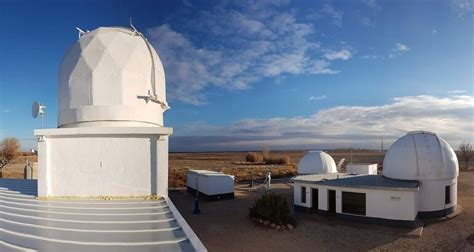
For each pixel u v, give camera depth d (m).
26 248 5.54
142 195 10.26
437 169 18.19
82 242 5.82
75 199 10.07
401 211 15.82
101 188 10.27
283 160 63.06
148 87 12.37
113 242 5.84
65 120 11.77
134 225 6.98
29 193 11.55
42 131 10.31
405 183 17.53
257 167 53.09
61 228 6.75
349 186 17.19
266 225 16.27
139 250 5.47
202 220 17.75
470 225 16.31
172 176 37.47
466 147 48.50
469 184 30.19
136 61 12.24
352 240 14.02
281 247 13.21
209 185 24.02
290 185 32.66
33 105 12.41
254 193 27.81
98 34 12.75
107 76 11.58
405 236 14.43
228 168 50.94
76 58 12.20
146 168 10.36
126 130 10.29
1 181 16.19
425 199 17.97
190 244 5.79
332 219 17.53
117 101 11.48
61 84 12.31
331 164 30.61
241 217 18.39
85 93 11.55
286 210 16.86
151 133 10.30
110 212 8.26
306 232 15.29
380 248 12.99
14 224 7.09
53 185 10.36
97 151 10.38
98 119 11.26
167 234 6.37
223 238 14.44
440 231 15.27
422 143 18.72
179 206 22.06
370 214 16.55
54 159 10.42
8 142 45.25
